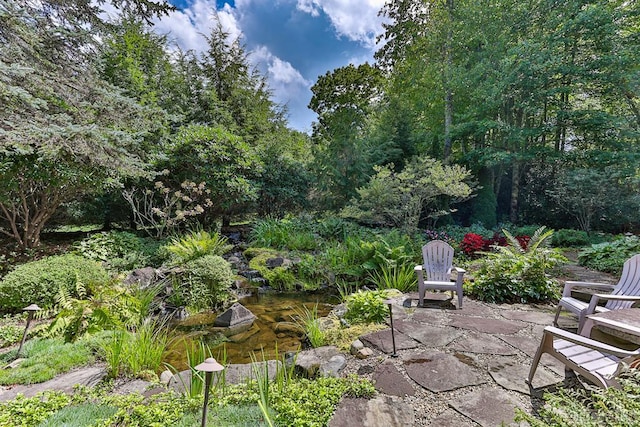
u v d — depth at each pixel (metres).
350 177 11.48
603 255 6.35
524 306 4.42
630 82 9.02
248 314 4.92
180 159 8.58
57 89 5.44
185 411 2.15
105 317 3.59
